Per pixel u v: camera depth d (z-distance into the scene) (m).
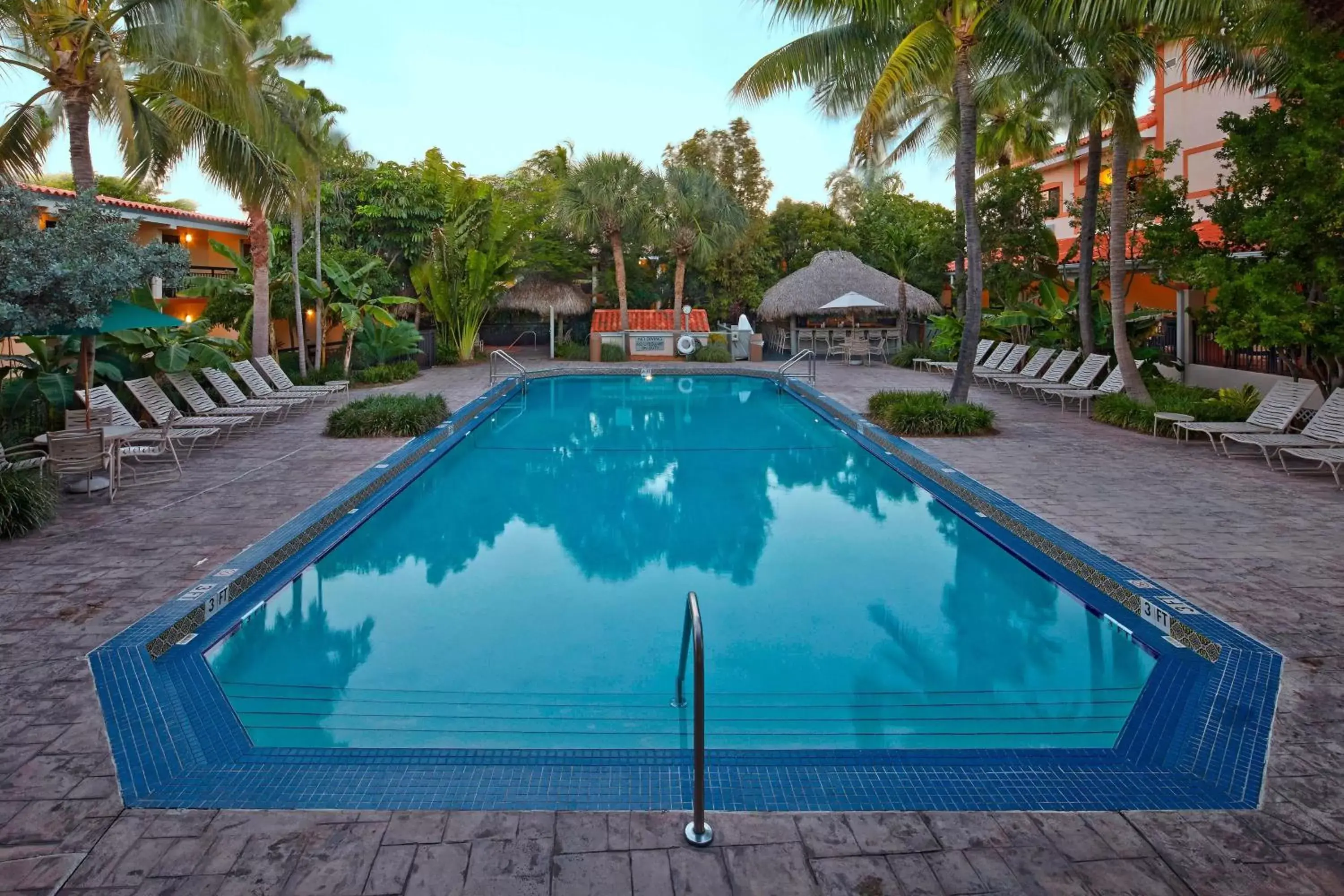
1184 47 13.30
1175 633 4.94
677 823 3.09
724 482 10.38
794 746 4.11
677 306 24.91
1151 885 2.73
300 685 4.79
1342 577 5.64
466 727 4.31
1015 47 11.95
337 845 2.93
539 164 33.84
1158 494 8.11
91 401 9.54
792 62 12.81
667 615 5.95
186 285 17.66
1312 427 9.30
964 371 12.57
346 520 7.88
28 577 5.73
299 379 16.98
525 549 7.60
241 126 13.63
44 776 3.36
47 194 15.05
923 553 7.39
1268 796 3.24
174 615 5.04
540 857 2.87
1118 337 12.79
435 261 23.59
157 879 2.74
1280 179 9.79
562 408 17.16
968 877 2.77
